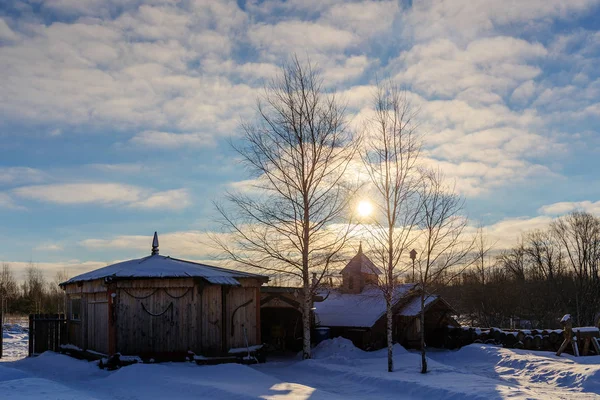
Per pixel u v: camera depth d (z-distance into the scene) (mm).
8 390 14289
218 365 19703
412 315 28766
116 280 20812
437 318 31391
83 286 23984
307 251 23719
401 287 30141
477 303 49312
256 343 23062
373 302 30016
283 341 28391
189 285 21516
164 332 21234
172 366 19953
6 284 64750
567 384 17625
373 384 17281
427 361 21328
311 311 28141
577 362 20750
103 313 21922
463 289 49344
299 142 23938
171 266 22531
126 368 18312
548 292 55688
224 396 14648
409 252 20703
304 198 23812
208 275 21781
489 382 16344
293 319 28391
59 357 23469
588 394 15969
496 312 48281
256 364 22141
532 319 52469
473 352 24391
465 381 16531
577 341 23672
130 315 21031
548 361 20703
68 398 13500
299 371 20766
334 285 32719
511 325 45312
